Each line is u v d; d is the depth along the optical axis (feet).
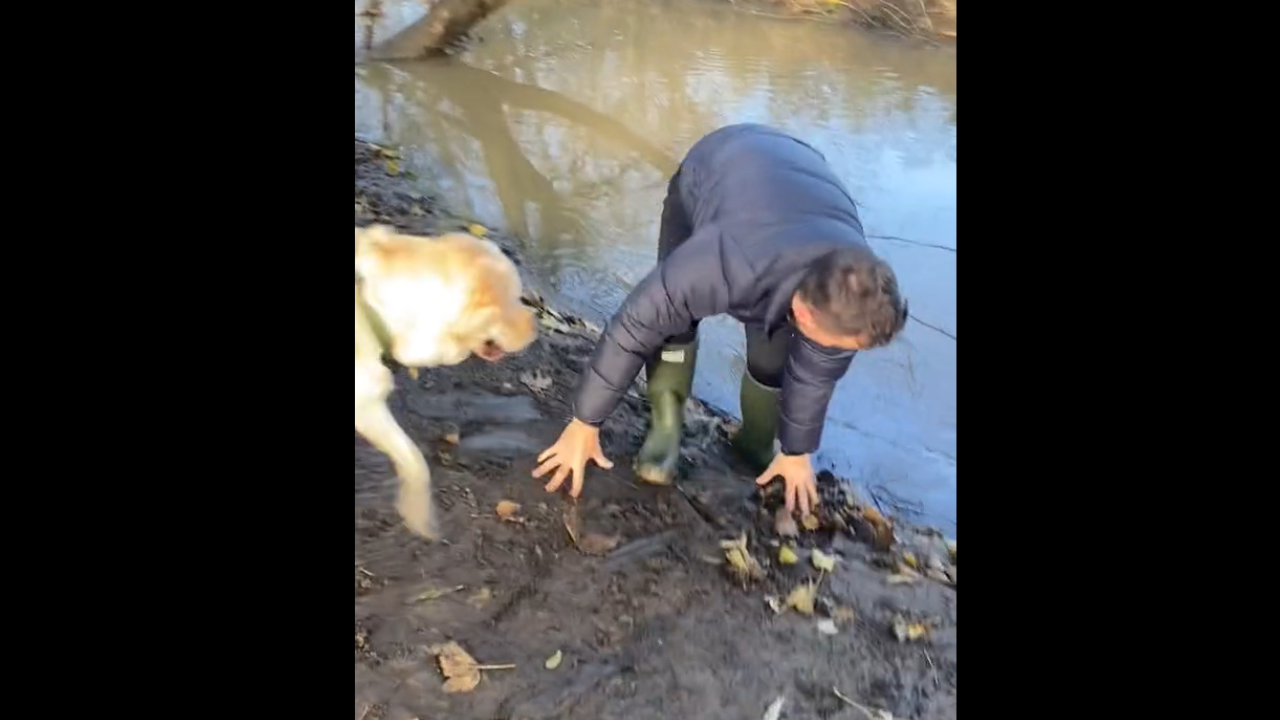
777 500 8.00
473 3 11.87
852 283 6.81
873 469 8.21
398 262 7.91
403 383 8.07
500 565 7.28
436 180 10.34
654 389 8.26
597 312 9.34
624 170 10.66
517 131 11.09
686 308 7.18
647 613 7.20
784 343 7.91
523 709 6.62
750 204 7.28
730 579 7.45
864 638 7.25
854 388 8.68
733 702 6.81
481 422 8.00
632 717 6.66
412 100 11.26
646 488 7.94
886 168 10.28
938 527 7.93
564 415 8.18
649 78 11.66
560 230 10.00
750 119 11.29
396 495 7.48
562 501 7.70
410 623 6.91
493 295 8.20
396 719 6.52
